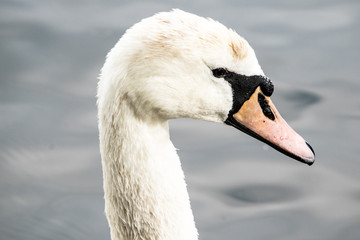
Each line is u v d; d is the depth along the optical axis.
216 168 12.41
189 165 12.43
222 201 11.80
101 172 12.29
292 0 17.14
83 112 13.53
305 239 11.09
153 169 6.44
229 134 13.25
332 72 14.54
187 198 6.70
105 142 6.43
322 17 16.39
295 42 15.49
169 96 6.30
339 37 15.63
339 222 11.42
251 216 11.52
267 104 6.83
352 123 13.33
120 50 6.21
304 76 14.46
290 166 12.54
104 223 11.56
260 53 15.08
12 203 11.77
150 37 6.19
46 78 14.38
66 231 11.32
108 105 6.30
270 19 16.19
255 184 12.12
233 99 6.63
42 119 13.37
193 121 13.52
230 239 11.03
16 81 14.27
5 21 16.05
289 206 11.74
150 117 6.39
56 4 16.88
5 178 12.16
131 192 6.48
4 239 11.06
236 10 16.47
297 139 6.88
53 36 15.55
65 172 12.31
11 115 13.43
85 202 11.80
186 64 6.27
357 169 12.32
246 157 12.66
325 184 12.13
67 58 14.88
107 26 15.84
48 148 12.73
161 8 16.41
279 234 11.12
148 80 6.20
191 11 16.27
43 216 11.54
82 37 15.45
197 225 11.32
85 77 14.38
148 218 6.53
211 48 6.31
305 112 13.60
